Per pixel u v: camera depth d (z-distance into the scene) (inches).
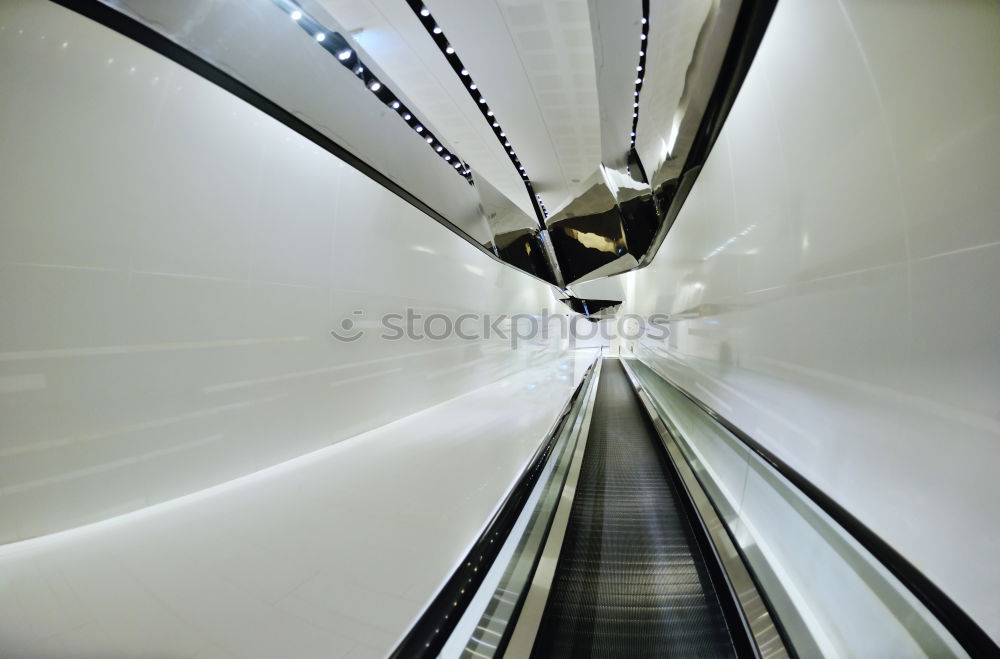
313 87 129.6
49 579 72.4
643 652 69.3
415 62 219.1
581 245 445.7
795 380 86.7
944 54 49.0
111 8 78.6
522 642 63.6
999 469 43.9
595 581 85.3
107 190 88.3
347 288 156.9
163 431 100.2
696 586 84.7
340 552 83.8
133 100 91.1
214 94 106.7
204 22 93.7
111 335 90.3
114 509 92.5
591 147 321.4
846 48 66.9
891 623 47.5
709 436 124.6
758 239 106.2
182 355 102.8
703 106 135.8
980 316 45.4
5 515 79.4
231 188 112.0
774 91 92.4
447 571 77.8
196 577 74.7
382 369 181.9
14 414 79.3
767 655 61.9
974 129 45.3
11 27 76.4
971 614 46.6
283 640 60.7
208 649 58.7
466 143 316.8
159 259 97.3
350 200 156.7
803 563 65.3
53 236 81.9
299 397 137.3
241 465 118.8
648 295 370.0
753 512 87.0
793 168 86.3
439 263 230.8
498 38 200.7
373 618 65.5
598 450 179.6
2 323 77.3
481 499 109.4
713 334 150.2
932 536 52.0
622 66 174.2
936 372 51.3
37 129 79.6
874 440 62.8
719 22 113.2
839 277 71.2
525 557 80.9
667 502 124.7
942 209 49.8
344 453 145.3
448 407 230.1
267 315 124.5
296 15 123.5
